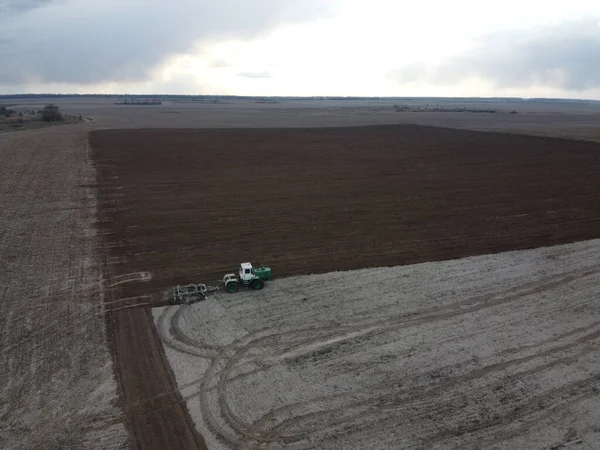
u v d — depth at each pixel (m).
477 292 26.92
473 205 45.72
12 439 16.14
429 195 49.72
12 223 39.16
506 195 49.62
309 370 19.88
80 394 18.39
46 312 24.58
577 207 44.69
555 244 34.72
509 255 32.53
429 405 17.70
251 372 19.78
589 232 37.41
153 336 22.45
